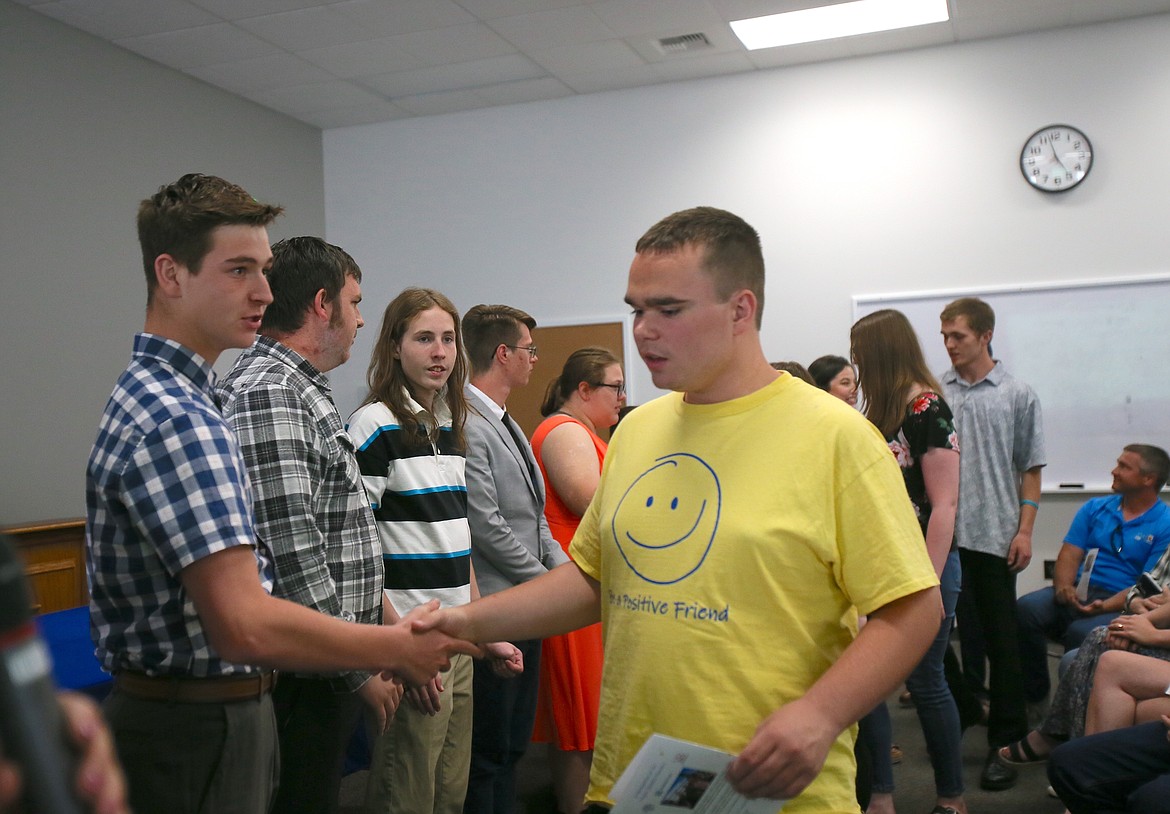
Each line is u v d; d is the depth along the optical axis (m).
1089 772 2.23
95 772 0.33
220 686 1.31
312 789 1.71
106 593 1.29
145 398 1.26
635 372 6.17
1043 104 5.35
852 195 5.71
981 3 4.95
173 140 5.58
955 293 5.50
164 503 1.20
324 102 6.29
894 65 5.62
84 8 4.71
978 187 5.48
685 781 1.00
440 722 2.04
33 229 4.69
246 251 1.37
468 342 2.70
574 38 5.32
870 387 2.66
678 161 6.07
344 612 1.66
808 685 1.08
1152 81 5.15
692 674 1.08
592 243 6.27
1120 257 5.22
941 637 2.60
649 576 1.15
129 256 5.26
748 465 1.12
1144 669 2.49
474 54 5.52
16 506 4.55
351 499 1.78
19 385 4.59
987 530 3.43
